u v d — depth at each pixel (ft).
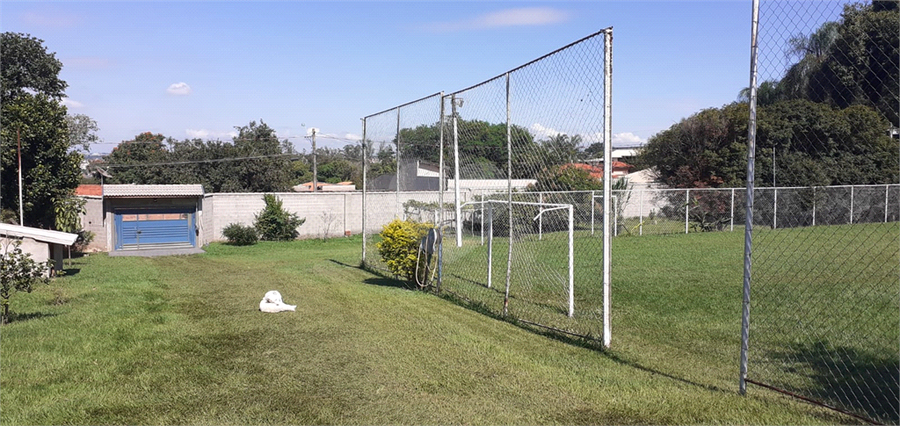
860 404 14.70
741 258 48.55
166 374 18.04
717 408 14.83
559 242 54.75
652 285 35.14
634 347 21.13
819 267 41.86
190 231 79.05
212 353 20.56
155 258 64.54
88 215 74.54
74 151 64.90
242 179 124.98
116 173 124.57
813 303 28.86
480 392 16.33
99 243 74.23
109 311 28.94
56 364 19.08
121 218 75.46
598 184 28.96
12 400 15.74
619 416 14.46
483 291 32.53
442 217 33.47
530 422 14.19
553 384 16.94
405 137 39.24
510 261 26.58
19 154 54.49
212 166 121.90
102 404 15.51
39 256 43.45
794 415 14.29
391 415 14.70
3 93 84.07
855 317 25.34
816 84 14.94
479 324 25.11
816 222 62.95
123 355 20.25
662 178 106.73
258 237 85.20
